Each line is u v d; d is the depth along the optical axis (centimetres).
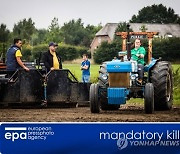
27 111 2702
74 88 3036
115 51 10000
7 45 7481
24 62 3484
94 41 18650
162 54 9662
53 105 3080
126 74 2572
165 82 2733
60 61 3266
